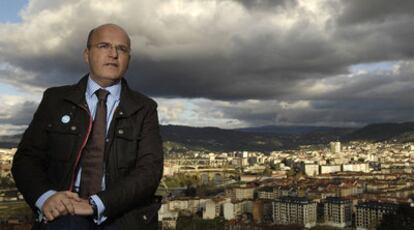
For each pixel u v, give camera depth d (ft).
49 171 15.99
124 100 16.42
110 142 15.84
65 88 16.76
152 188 15.85
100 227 15.20
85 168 15.66
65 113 16.01
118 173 15.88
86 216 14.96
